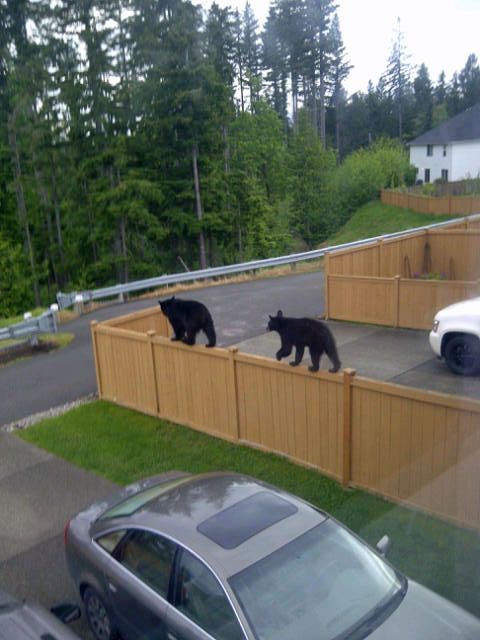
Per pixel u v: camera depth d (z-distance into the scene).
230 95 24.86
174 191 29.59
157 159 27.95
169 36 23.97
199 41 24.36
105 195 25.72
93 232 26.73
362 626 3.46
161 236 28.38
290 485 6.75
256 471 7.16
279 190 25.28
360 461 6.46
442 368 10.18
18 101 18.38
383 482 6.23
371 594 3.67
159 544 4.03
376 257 15.84
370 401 6.18
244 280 21.47
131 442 8.38
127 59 24.44
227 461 7.50
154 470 7.49
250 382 7.57
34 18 15.25
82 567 4.61
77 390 10.84
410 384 9.48
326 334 6.69
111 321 10.30
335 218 15.44
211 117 26.12
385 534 5.43
